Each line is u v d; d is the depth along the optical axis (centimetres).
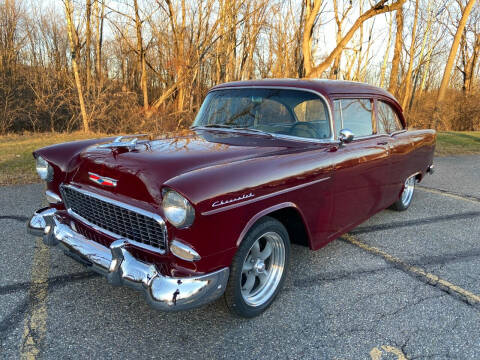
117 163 265
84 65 1928
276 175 271
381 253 410
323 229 339
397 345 259
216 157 272
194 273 238
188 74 1573
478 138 1545
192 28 1605
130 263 245
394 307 305
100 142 335
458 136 1609
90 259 266
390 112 460
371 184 402
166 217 227
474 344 263
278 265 304
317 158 313
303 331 271
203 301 236
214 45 1683
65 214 314
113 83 1800
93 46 2344
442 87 2072
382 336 268
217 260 241
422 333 273
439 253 415
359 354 249
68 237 290
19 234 413
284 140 336
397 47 1831
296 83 364
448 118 2202
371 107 413
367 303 310
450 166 961
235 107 387
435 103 2125
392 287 337
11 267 343
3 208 495
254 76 2120
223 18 1559
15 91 1853
